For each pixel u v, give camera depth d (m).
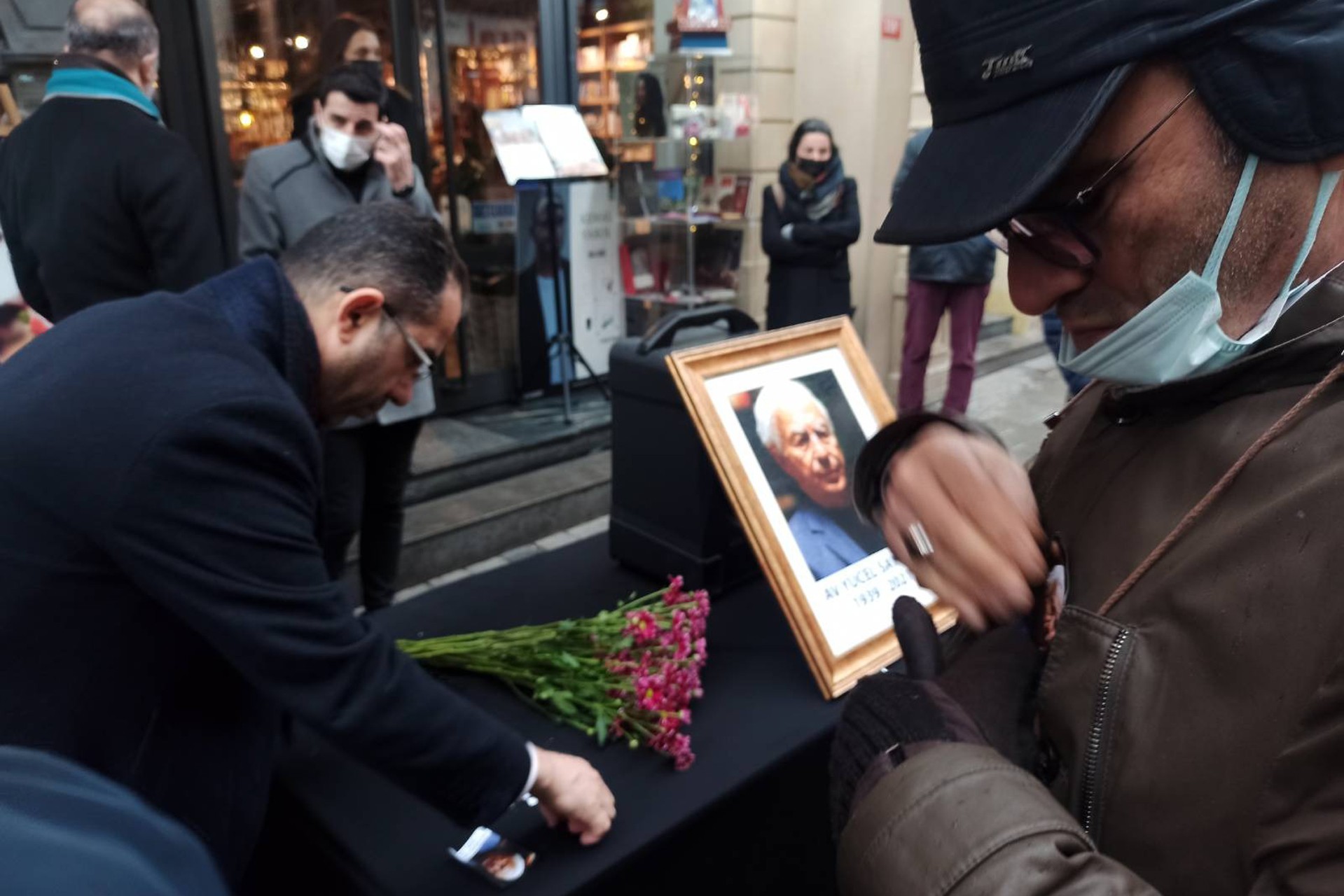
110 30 1.87
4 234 2.05
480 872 0.82
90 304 1.95
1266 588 0.42
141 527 0.71
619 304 4.41
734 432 1.18
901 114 4.66
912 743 0.55
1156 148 0.44
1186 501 0.50
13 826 0.25
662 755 0.98
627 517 1.39
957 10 0.50
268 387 0.78
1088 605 0.53
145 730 0.80
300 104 3.08
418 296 0.92
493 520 3.15
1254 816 0.41
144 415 0.71
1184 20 0.40
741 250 4.60
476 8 3.72
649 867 0.88
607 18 4.20
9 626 0.73
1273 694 0.41
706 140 4.32
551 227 3.69
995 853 0.45
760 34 4.48
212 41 3.01
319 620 0.77
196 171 1.97
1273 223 0.44
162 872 0.27
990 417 4.31
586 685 1.04
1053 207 0.48
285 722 1.01
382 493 2.37
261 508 0.75
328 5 3.32
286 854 0.99
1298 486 0.43
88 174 1.87
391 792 0.94
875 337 4.87
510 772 0.82
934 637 0.72
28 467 0.71
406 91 3.58
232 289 0.85
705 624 1.23
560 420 3.89
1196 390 0.52
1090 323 0.52
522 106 3.54
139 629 0.77
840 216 3.94
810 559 1.16
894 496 0.61
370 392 0.97
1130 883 0.43
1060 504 0.61
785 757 0.99
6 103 2.55
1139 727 0.47
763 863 1.03
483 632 1.16
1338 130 0.40
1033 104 0.46
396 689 0.79
